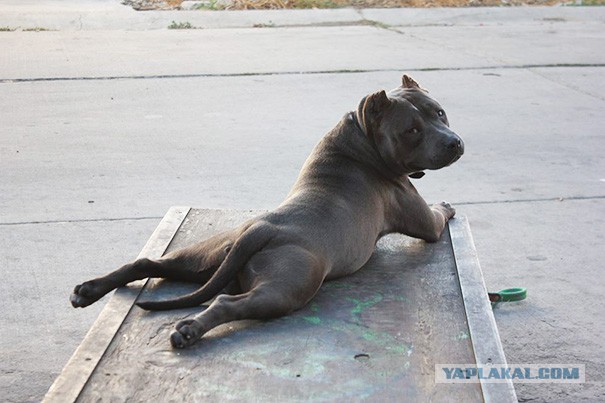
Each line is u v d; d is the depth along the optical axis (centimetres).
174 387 212
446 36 873
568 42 849
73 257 362
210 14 933
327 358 224
